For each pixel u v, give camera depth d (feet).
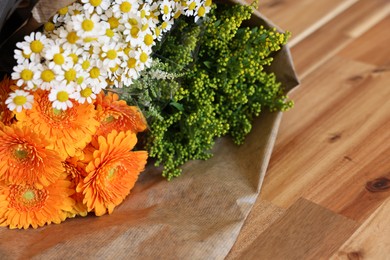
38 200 2.84
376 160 3.40
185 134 3.24
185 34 3.14
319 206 3.13
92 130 2.85
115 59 2.73
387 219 3.08
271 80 3.34
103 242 2.79
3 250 2.71
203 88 3.22
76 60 2.69
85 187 2.85
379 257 2.91
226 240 2.89
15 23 2.89
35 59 2.66
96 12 2.76
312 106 3.72
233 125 3.36
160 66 3.02
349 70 3.99
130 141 2.91
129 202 3.07
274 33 3.28
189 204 3.07
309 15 4.42
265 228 3.02
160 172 3.23
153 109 3.00
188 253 2.81
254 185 3.16
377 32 4.32
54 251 2.73
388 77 3.94
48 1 2.65
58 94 2.69
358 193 3.21
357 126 3.60
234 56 3.23
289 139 3.51
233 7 3.21
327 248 2.93
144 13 2.78
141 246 2.82
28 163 2.77
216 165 3.26
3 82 2.86
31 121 2.75
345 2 4.56
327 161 3.38
